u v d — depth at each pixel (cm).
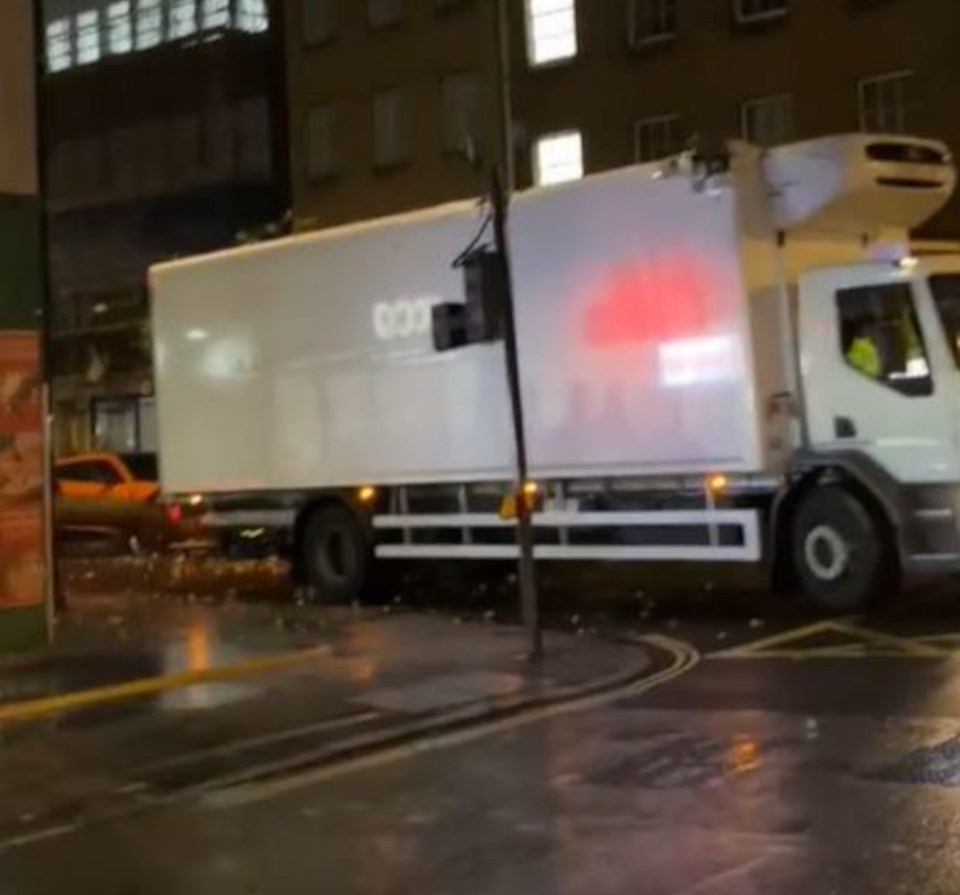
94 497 2611
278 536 1881
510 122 3531
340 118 4197
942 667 1145
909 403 1427
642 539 1577
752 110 3434
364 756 976
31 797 909
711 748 920
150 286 2012
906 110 3189
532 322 1623
